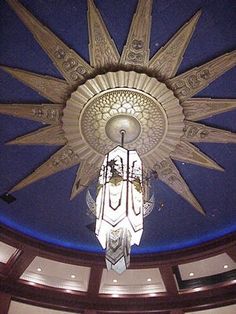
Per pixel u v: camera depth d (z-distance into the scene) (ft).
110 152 22.38
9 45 21.29
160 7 19.85
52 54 21.65
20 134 25.12
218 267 32.37
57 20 20.43
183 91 22.70
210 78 22.24
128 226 19.72
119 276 33.65
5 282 31.73
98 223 20.44
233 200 28.48
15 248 31.17
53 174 27.30
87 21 20.49
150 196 26.55
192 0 19.52
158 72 22.00
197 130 24.41
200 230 30.71
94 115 23.62
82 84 22.54
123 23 20.57
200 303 32.48
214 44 21.09
